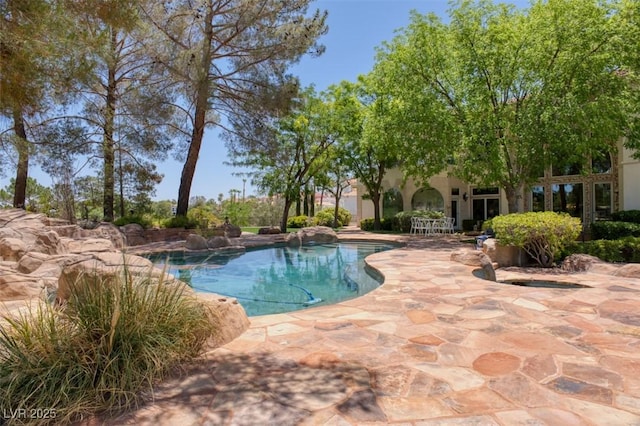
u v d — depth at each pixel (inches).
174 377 113.7
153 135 667.4
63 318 113.5
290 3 591.8
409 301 205.2
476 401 98.2
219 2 604.4
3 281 202.7
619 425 86.4
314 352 133.5
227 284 338.0
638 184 530.9
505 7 508.4
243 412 93.4
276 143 681.0
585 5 425.7
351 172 926.4
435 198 914.1
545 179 687.7
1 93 194.9
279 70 627.2
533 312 179.9
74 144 611.2
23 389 91.6
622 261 343.0
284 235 697.6
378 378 112.4
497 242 368.5
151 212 776.3
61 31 193.2
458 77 520.4
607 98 419.5
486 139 477.4
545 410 93.4
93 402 94.7
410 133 528.7
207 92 557.6
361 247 590.6
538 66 462.9
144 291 127.7
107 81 628.7
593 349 133.3
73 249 388.8
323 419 90.2
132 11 202.5
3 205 736.3
